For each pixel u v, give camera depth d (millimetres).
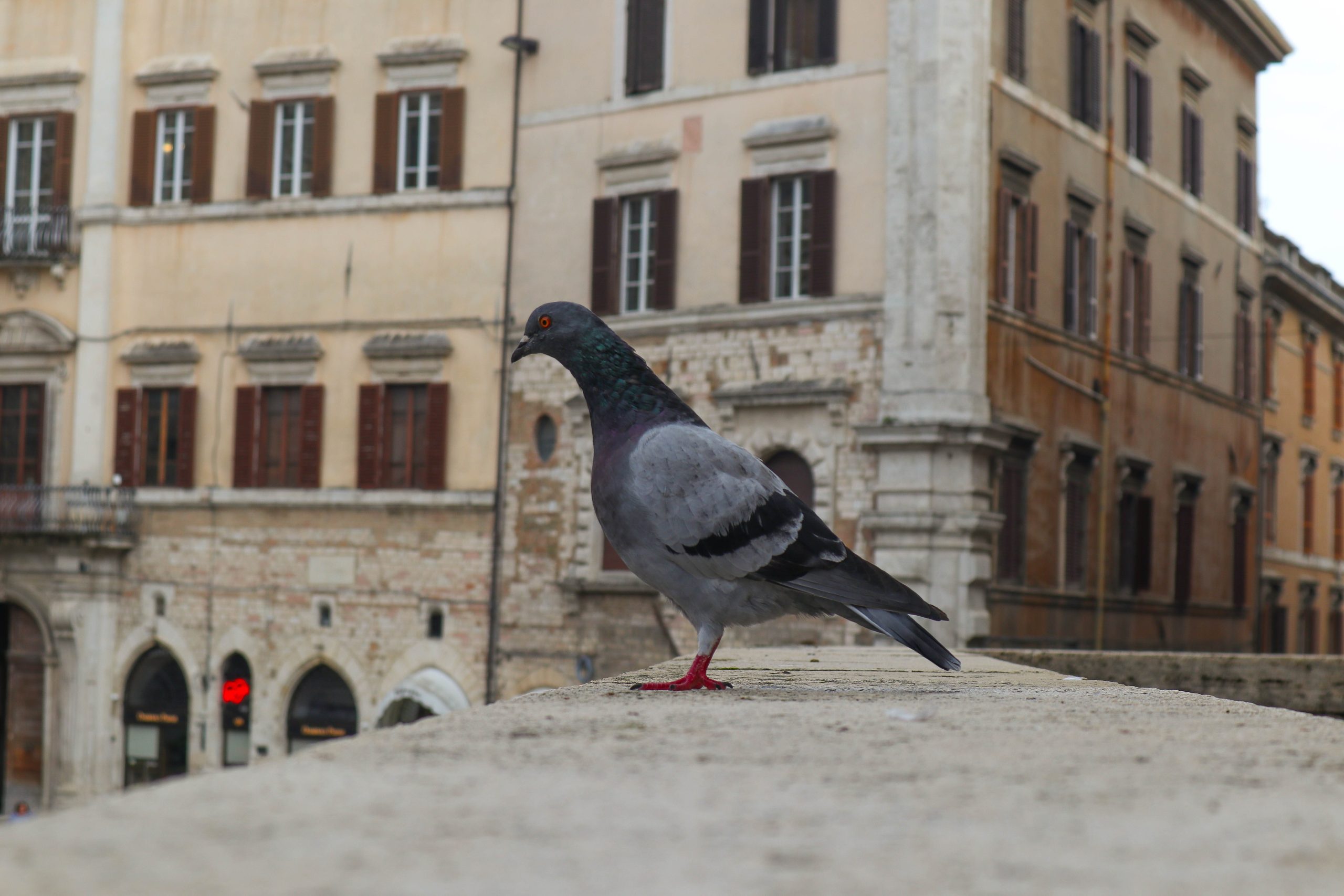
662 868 2057
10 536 31531
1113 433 30328
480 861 2078
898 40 25641
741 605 5727
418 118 30641
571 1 29234
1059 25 28578
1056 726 4078
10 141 33031
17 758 32562
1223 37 36562
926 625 24891
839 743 3566
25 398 32781
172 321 31969
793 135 26469
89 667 31672
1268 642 42188
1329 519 48406
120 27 32375
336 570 30547
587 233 28859
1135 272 31828
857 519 25719
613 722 3977
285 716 30844
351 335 30750
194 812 2408
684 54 27906
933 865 2105
